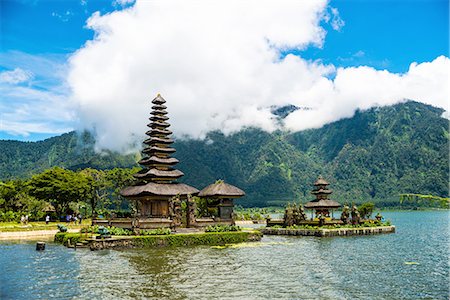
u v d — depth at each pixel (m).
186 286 29.33
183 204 87.06
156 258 42.59
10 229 73.44
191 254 45.91
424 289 29.11
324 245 55.81
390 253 47.53
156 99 75.50
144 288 28.70
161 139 72.25
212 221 67.44
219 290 28.17
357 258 43.38
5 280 31.45
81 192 97.69
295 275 33.66
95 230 58.69
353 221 78.44
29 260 41.19
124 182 109.81
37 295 26.89
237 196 70.69
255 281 31.16
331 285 30.11
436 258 43.66
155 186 66.19
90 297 26.33
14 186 104.12
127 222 60.34
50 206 106.19
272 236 71.12
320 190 86.44
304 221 78.25
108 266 37.53
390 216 187.75
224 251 48.72
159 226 59.72
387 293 27.91
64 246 53.88
